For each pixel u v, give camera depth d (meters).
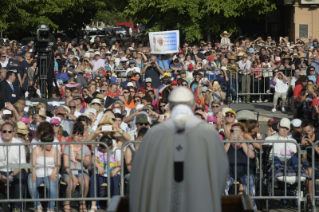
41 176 14.77
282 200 16.38
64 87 27.53
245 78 32.53
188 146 8.48
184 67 32.44
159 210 8.44
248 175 14.37
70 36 75.31
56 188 14.74
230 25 47.38
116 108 21.14
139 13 49.09
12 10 51.75
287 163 15.59
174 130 8.58
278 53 35.75
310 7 50.34
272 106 31.91
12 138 15.02
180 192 8.43
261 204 15.90
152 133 8.66
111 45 50.69
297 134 16.89
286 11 53.28
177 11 47.66
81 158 14.14
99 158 15.22
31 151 14.30
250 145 15.00
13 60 31.70
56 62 32.38
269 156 15.69
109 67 34.81
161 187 8.45
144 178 8.53
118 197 9.08
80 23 74.12
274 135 16.75
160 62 33.16
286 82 30.11
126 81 28.89
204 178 8.39
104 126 15.40
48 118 19.48
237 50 38.28
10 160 14.71
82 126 15.12
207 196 8.35
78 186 15.22
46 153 14.81
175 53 35.22
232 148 15.09
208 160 8.48
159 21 48.03
